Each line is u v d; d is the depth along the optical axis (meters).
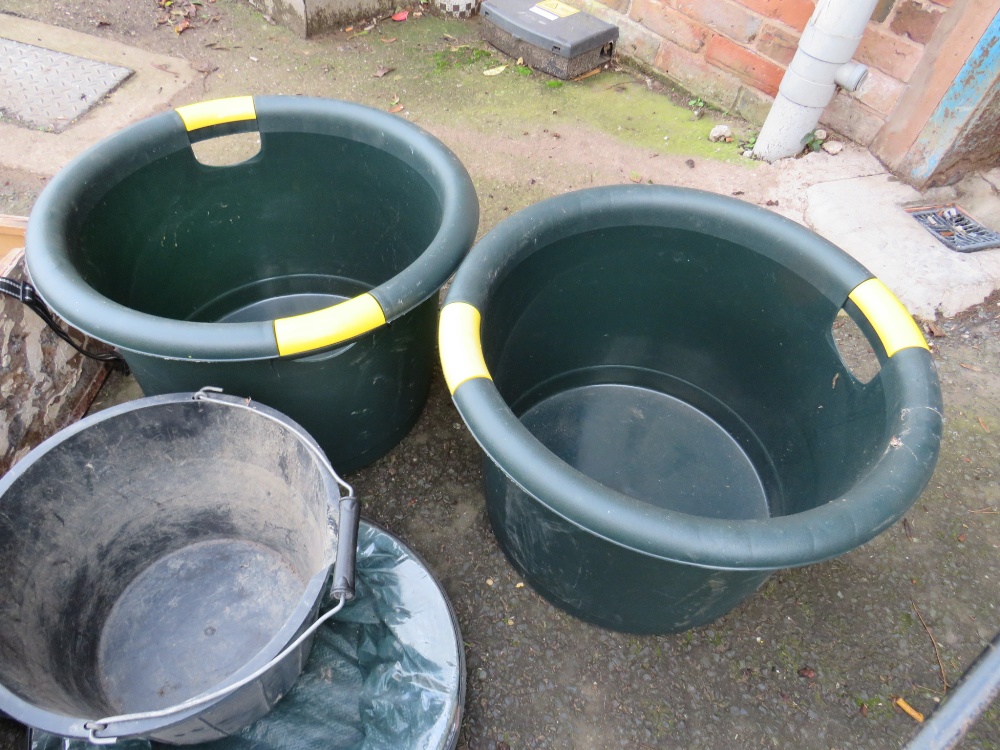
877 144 1.98
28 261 0.99
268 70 2.32
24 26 2.33
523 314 1.22
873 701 1.11
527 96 2.31
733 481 1.39
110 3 2.49
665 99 2.35
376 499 1.31
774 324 1.23
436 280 1.01
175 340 0.89
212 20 2.51
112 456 1.00
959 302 1.70
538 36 2.33
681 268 1.27
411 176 1.30
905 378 0.91
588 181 2.00
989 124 1.77
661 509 0.75
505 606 1.18
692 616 1.04
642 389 1.55
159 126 1.24
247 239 1.53
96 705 0.95
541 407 1.48
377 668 1.03
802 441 1.22
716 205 1.16
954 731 0.60
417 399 1.34
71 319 0.92
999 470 1.42
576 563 0.98
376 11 2.60
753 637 1.18
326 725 0.98
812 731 1.08
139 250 1.31
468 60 2.46
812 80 1.86
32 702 0.76
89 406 1.41
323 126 1.33
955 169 1.89
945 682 1.14
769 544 0.72
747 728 1.08
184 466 1.07
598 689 1.10
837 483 1.04
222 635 1.07
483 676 1.10
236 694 0.78
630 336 1.45
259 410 0.97
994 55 1.62
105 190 1.17
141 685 1.02
